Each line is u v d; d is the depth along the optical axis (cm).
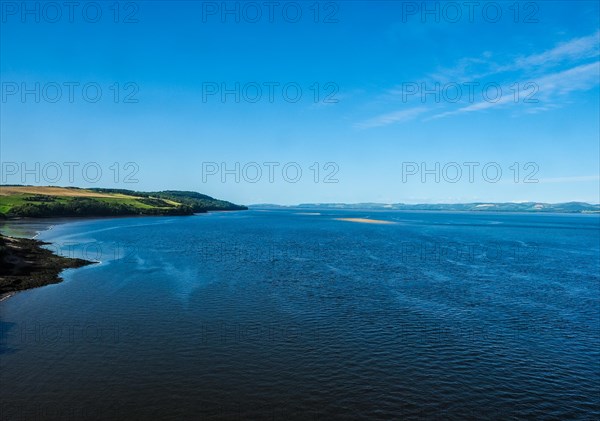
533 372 2538
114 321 3300
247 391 2219
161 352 2700
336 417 1998
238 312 3616
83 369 2427
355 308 3800
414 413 2055
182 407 2042
